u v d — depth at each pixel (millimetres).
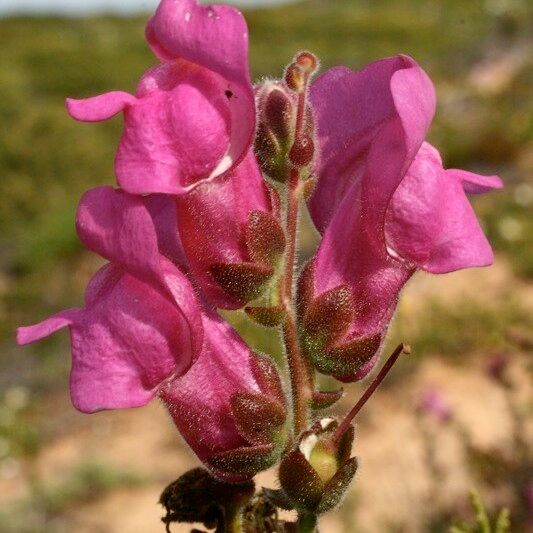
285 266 109
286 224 111
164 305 99
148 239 92
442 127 828
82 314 100
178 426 109
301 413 109
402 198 104
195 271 107
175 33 93
